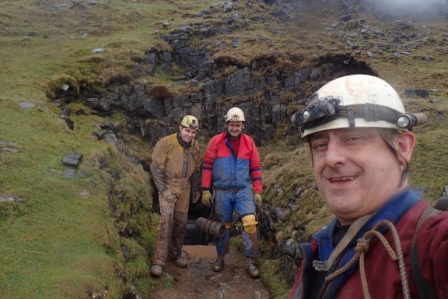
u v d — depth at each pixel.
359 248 1.05
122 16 13.19
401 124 1.11
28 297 2.96
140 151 8.55
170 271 5.00
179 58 11.15
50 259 3.48
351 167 1.14
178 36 11.32
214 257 5.67
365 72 9.12
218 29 11.84
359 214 1.14
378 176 1.13
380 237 1.02
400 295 0.94
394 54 9.30
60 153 5.48
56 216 4.10
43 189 4.46
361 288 1.03
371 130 1.13
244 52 10.12
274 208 5.70
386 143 1.14
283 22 12.53
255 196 5.04
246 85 9.71
